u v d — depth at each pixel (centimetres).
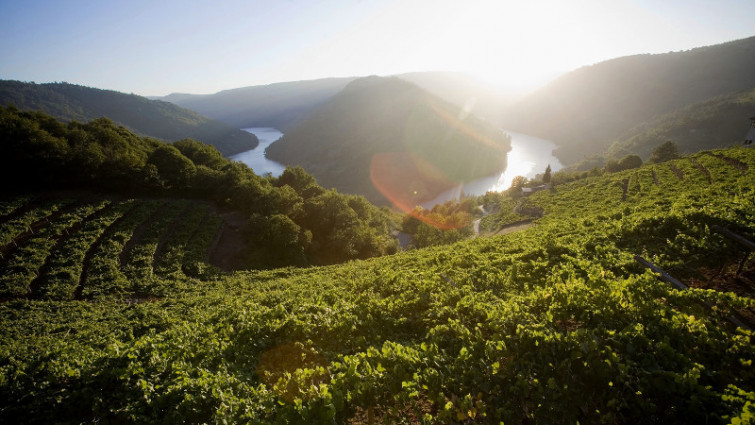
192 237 3366
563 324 774
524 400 568
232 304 1515
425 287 1243
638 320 706
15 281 2208
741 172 2722
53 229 2889
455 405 580
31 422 760
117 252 2733
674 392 507
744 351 573
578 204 3747
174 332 1116
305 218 4631
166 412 715
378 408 644
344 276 2014
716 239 1087
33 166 3559
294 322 1026
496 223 4678
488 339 809
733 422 415
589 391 562
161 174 4500
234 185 4641
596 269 1043
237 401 665
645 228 1378
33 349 1317
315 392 629
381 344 921
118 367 877
